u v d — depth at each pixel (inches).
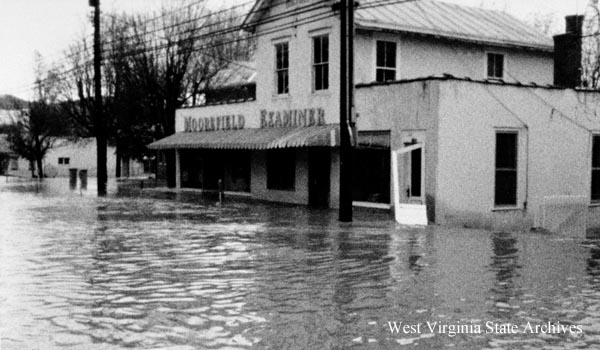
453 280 417.4
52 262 488.1
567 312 332.8
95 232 675.4
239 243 591.8
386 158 858.1
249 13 1096.2
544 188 861.2
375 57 932.6
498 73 1060.5
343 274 438.3
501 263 486.0
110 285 401.4
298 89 1027.3
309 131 966.4
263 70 1107.9
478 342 280.1
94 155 3129.9
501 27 1090.7
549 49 1077.1
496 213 823.1
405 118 818.8
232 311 333.7
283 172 1093.8
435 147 776.3
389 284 403.5
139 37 1870.1
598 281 415.2
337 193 971.3
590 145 900.0
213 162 1299.2
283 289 388.8
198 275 434.6
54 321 315.0
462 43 1014.4
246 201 1108.5
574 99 885.8
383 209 869.8
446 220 780.6
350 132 768.3
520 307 343.0
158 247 566.3
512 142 840.3
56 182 2005.4
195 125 1322.6
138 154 2186.3
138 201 1114.7
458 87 787.4
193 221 788.6
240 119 1178.0
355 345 274.2
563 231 802.8
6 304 350.9
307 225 743.7
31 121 2630.4
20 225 743.1
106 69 2055.9
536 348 272.5
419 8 1051.9
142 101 1891.0
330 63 965.2
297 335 289.3
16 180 2208.4
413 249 558.6
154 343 277.7
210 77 1838.1
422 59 978.7
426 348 271.0
